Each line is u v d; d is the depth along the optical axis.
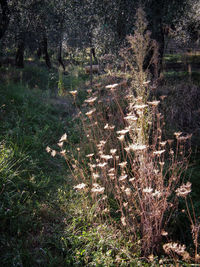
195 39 11.77
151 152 2.65
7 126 4.22
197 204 2.66
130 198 2.38
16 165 3.15
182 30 10.63
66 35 9.69
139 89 2.91
